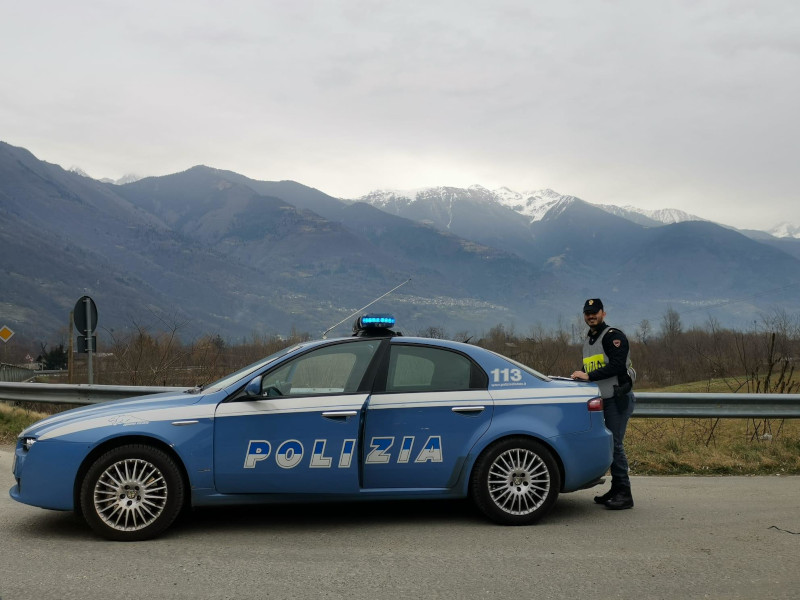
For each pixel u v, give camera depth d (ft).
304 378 21.98
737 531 21.81
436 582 17.07
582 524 22.65
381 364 22.38
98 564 18.26
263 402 21.40
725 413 36.88
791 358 46.96
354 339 22.61
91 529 21.61
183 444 20.81
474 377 22.79
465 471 22.16
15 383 49.03
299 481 21.34
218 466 20.98
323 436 21.48
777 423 45.60
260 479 21.16
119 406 21.74
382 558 18.90
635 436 38.93
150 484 20.70
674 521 23.07
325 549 19.71
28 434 21.26
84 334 49.80
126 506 20.52
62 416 21.89
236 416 21.18
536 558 18.97
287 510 24.31
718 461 33.09
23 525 22.18
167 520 20.65
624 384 25.03
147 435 20.72
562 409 22.89
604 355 25.22
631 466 32.76
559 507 25.12
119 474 20.62
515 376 23.08
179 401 21.43
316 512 24.06
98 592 16.20
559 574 17.69
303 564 18.38
